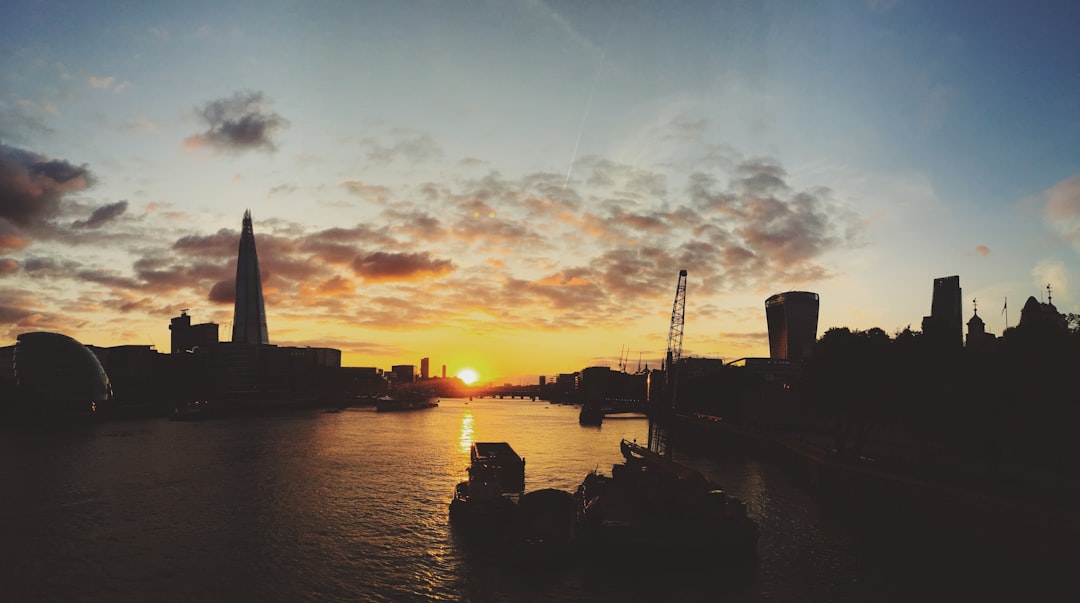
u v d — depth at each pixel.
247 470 115.81
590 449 156.25
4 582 54.22
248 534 68.31
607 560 57.59
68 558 60.47
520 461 92.12
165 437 190.75
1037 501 55.84
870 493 74.12
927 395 80.81
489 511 71.00
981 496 58.03
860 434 94.75
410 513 77.69
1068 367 61.00
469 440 180.12
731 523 58.25
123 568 57.53
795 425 167.75
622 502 68.50
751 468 119.44
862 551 60.19
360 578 54.25
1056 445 73.62
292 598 50.09
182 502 85.31
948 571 53.81
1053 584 48.94
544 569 55.84
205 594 51.22
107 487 97.75
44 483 101.94
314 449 153.62
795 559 58.09
